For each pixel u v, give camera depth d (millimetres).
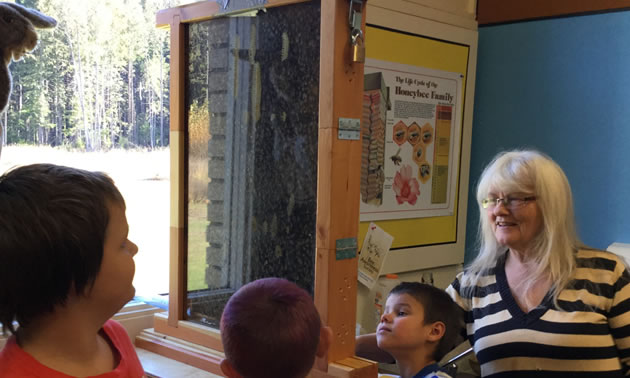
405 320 1127
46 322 633
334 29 1018
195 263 1353
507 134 2283
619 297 1129
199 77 1349
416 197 2150
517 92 2246
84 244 601
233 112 1265
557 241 1149
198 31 1348
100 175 659
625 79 1980
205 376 1208
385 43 1980
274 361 713
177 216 1371
